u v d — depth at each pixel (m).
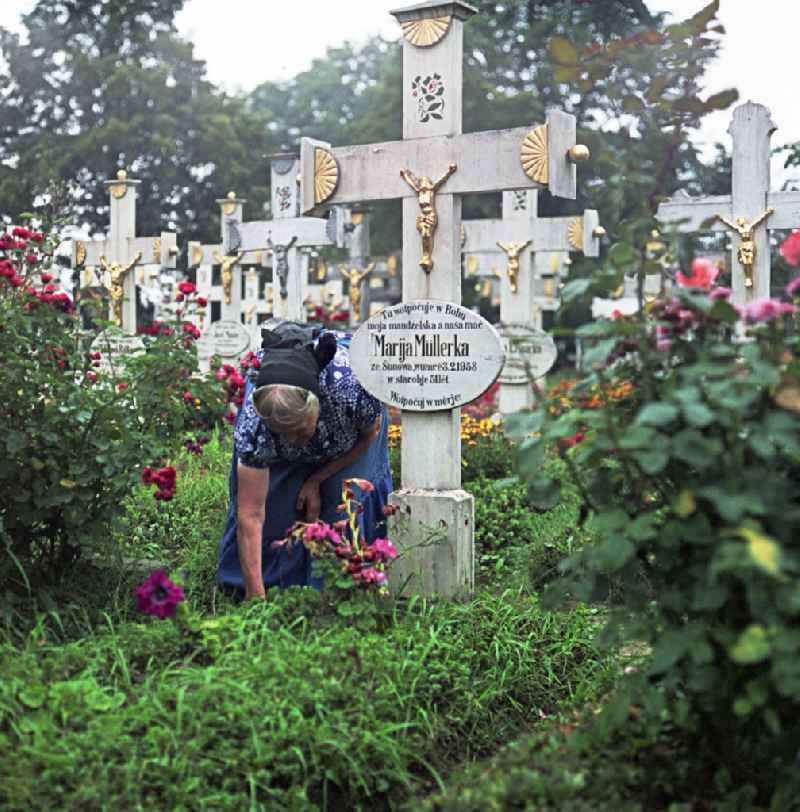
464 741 4.31
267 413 4.80
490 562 6.96
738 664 3.18
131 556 6.07
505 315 13.51
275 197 14.00
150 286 17.91
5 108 34.50
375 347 5.95
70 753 3.41
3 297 5.27
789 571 2.99
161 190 34.22
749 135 9.55
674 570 3.39
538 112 28.48
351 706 3.96
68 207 7.25
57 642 4.59
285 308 13.79
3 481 4.94
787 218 9.55
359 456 5.75
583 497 3.53
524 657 4.76
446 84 5.98
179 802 3.40
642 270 3.59
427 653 4.51
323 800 3.76
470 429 9.66
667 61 3.82
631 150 3.93
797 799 3.13
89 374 5.51
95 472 5.01
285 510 5.65
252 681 3.95
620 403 3.52
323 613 4.77
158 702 3.73
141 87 34.06
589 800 3.29
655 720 3.44
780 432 2.99
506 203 13.38
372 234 33.44
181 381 5.62
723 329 3.41
